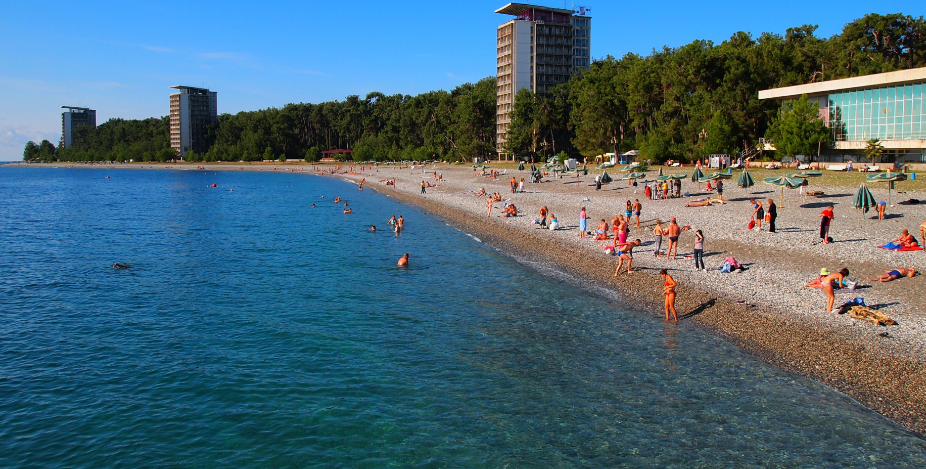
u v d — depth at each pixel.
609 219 45.09
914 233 31.22
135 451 13.95
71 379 18.08
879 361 16.88
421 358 19.25
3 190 111.12
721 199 46.19
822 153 69.69
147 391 17.16
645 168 65.31
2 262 36.81
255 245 42.31
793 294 23.25
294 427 14.90
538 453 13.35
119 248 42.03
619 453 13.21
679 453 13.11
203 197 89.62
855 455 12.80
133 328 23.02
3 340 21.67
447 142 165.00
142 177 167.12
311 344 20.77
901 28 88.12
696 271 28.16
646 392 16.17
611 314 23.27
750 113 79.81
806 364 17.33
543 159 130.88
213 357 19.73
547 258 34.38
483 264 33.78
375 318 23.73
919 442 13.19
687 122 88.62
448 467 12.94
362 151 184.25
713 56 82.94
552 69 155.62
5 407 16.22
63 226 55.34
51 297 27.92
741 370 17.28
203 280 31.12
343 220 56.78
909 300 21.27
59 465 13.44
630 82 96.25
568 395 16.17
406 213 61.41
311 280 30.77
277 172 183.00
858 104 64.88
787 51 83.31
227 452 13.83
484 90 167.25
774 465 12.54
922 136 58.81
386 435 14.39
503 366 18.39
